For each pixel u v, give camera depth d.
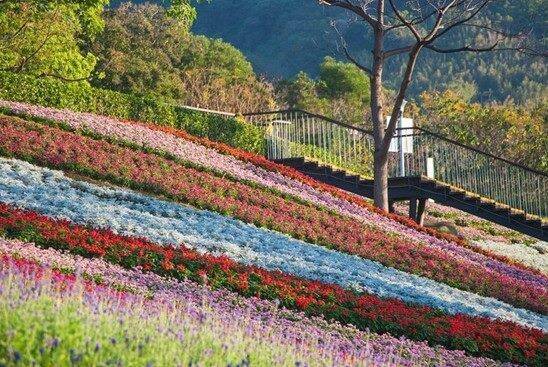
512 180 30.61
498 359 13.27
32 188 18.17
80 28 42.94
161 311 8.26
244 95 65.94
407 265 20.89
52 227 14.18
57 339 6.05
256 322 10.51
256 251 17.53
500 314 17.55
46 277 9.07
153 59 62.22
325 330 12.45
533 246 33.94
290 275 15.04
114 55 58.06
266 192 24.81
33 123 23.41
